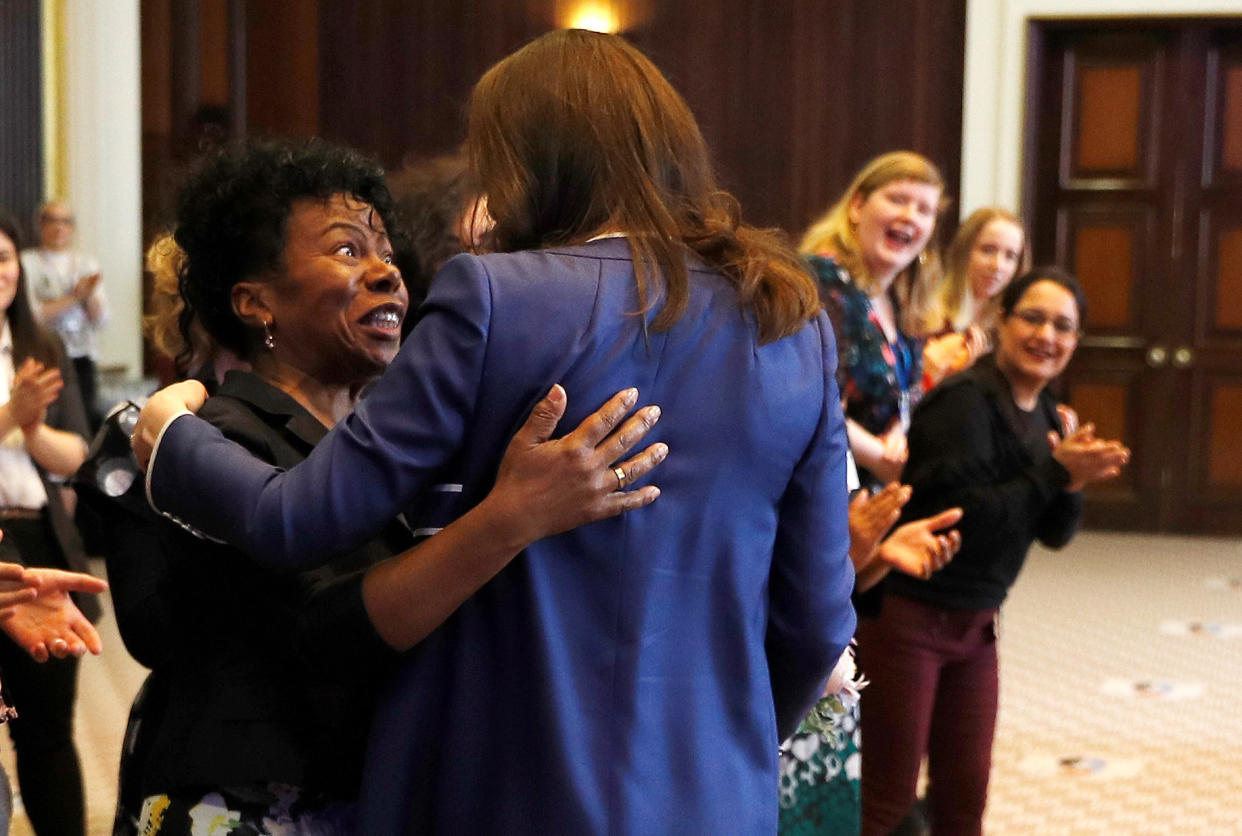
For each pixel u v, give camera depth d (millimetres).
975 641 2830
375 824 1279
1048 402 3053
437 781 1279
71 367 3156
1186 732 4629
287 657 1418
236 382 1494
